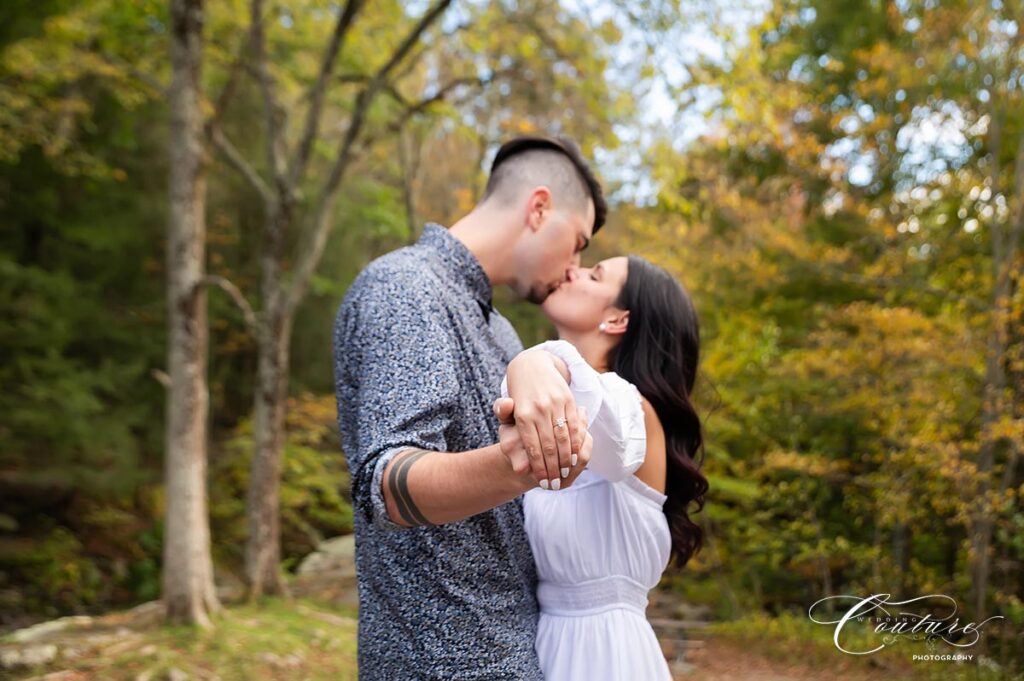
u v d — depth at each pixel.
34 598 7.28
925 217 5.91
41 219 8.81
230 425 11.32
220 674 4.13
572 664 1.27
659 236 6.66
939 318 5.14
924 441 4.72
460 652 1.14
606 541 1.29
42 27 6.05
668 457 1.45
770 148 6.51
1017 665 3.48
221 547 8.62
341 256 10.85
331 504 9.64
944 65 5.23
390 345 1.08
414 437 0.99
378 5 6.87
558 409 0.85
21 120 7.20
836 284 6.33
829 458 5.92
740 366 6.41
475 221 1.41
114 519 8.66
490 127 7.55
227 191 10.48
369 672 1.18
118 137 8.84
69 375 7.73
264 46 5.81
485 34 6.64
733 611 5.89
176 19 4.88
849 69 7.39
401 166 9.29
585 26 6.07
